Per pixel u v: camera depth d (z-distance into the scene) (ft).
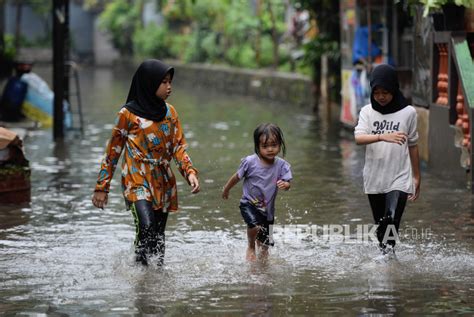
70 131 110.42
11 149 63.26
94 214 56.54
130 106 41.96
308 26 176.86
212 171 75.25
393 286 38.88
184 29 273.54
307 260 43.93
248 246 44.91
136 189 41.88
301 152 87.15
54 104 101.45
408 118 43.65
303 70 155.33
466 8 70.18
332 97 130.62
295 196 62.13
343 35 106.83
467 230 50.44
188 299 37.19
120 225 53.16
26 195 63.05
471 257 44.11
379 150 43.68
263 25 193.06
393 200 43.16
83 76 285.64
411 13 73.92
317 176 71.31
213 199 61.67
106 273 41.60
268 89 167.63
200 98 179.52
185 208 58.44
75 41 377.09
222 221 54.24
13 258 44.78
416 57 77.30
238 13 198.08
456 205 57.72
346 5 104.27
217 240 48.91
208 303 36.55
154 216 42.29
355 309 35.47
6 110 117.19
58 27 100.32
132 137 41.91
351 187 65.72
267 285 39.32
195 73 227.81
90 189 66.08
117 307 36.09
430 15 72.18
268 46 196.54
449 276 40.52
